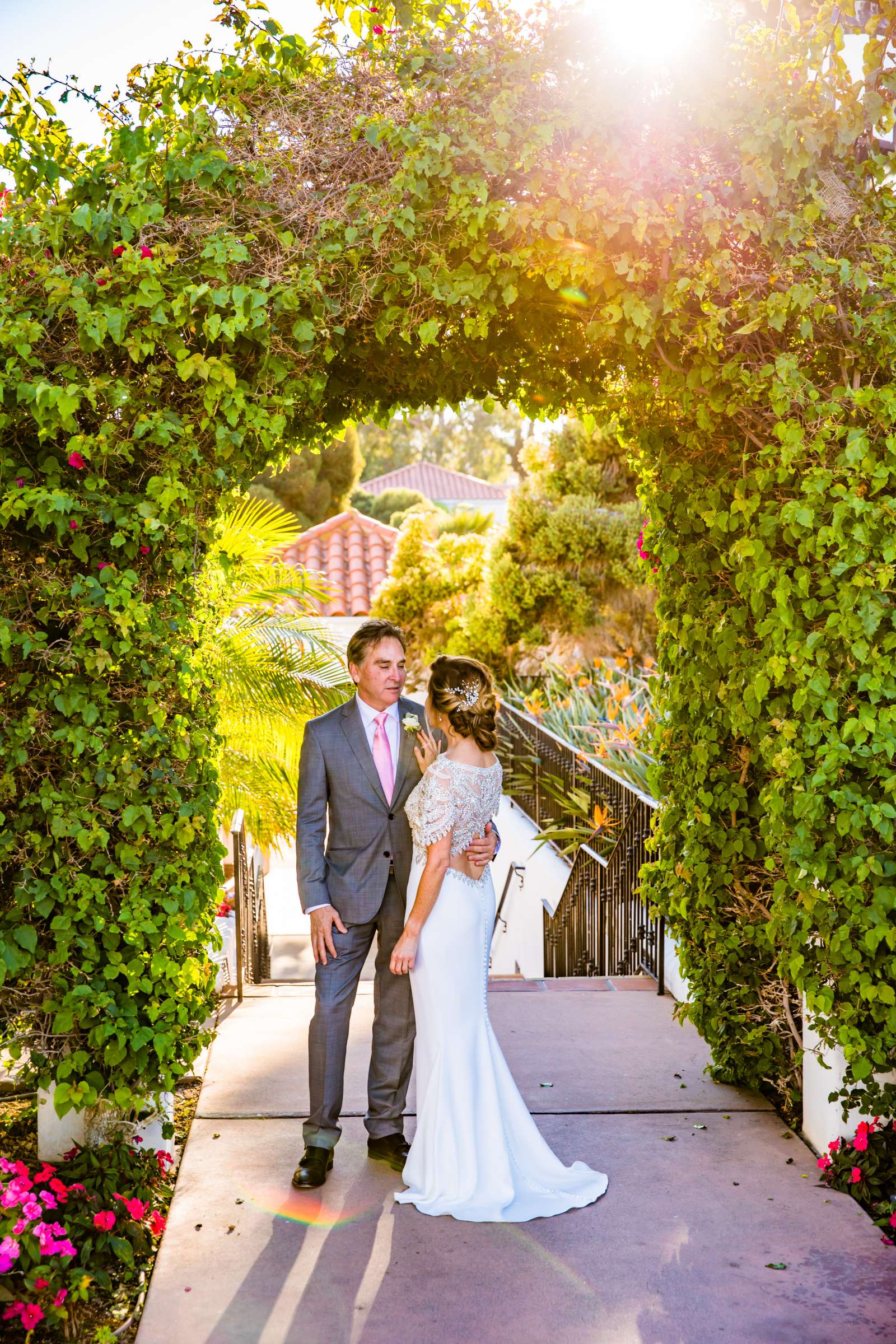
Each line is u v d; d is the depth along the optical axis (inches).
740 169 134.0
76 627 130.4
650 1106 179.8
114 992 135.9
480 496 1801.2
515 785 418.0
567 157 130.9
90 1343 118.4
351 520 751.1
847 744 141.1
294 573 275.7
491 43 131.6
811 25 132.7
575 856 315.9
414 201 131.0
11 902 133.5
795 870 145.3
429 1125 147.7
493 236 133.6
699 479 164.1
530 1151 152.2
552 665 507.2
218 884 151.3
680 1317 121.3
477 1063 150.3
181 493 127.7
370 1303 123.6
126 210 126.4
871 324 134.2
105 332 121.8
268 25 137.4
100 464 127.0
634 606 530.9
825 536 133.6
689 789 186.9
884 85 136.2
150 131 132.0
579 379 171.9
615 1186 152.3
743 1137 168.2
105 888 134.3
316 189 133.0
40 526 129.0
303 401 147.9
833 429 135.7
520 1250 134.9
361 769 156.1
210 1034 150.4
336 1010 154.9
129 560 132.3
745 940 179.9
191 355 127.4
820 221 138.5
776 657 141.9
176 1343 115.9
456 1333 118.1
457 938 150.3
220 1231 139.3
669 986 242.1
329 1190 150.7
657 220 129.4
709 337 137.2
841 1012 146.8
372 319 142.6
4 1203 122.4
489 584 532.1
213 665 175.2
